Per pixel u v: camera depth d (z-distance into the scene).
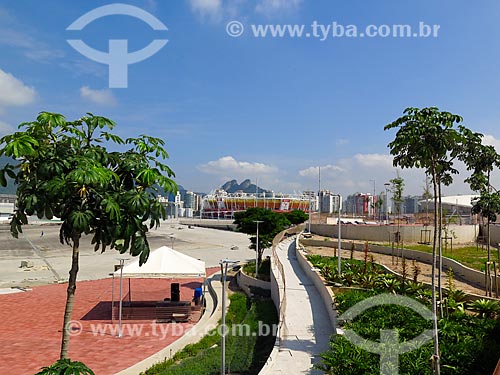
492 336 12.67
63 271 40.00
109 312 24.06
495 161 17.91
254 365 14.20
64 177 7.32
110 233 7.73
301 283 24.41
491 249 37.25
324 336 14.82
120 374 14.73
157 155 8.72
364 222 61.84
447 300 16.09
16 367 15.88
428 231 43.22
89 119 8.21
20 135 6.96
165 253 24.08
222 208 133.00
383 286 19.84
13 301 27.25
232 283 33.25
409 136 11.31
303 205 122.25
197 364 14.62
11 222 7.79
